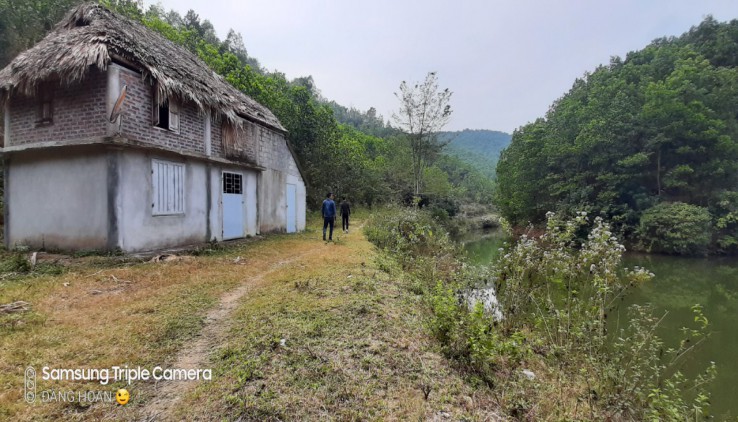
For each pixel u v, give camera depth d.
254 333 4.07
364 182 30.02
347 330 4.35
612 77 29.97
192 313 4.65
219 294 5.61
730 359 6.19
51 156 8.13
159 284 5.88
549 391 3.67
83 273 6.23
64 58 7.15
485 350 3.84
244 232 12.33
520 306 5.65
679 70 23.78
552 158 27.28
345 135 40.34
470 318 4.46
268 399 2.86
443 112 24.11
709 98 22.38
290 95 25.11
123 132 7.64
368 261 8.83
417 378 3.48
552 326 5.24
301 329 4.23
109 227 7.55
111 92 7.42
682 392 4.75
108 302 4.88
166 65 9.00
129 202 7.84
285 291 5.84
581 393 3.80
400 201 29.41
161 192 8.70
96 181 7.70
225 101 10.90
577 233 22.41
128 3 19.91
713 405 4.75
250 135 12.66
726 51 26.34
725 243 19.62
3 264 6.57
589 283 5.48
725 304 10.09
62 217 8.02
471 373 3.80
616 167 23.39
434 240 11.15
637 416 3.63
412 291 6.66
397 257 9.80
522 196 29.50
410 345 4.14
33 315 4.27
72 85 7.80
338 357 3.68
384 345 4.05
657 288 12.12
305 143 24.95
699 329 7.79
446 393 3.28
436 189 34.38
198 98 9.38
